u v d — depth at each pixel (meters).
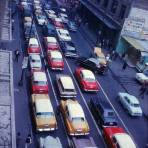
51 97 29.47
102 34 51.03
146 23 44.97
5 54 36.06
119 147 22.39
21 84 30.09
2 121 24.03
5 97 27.34
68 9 66.25
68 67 37.50
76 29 52.69
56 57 35.81
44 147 21.00
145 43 44.97
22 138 22.72
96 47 43.91
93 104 28.25
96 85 32.34
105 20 49.34
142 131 27.77
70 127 23.98
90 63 37.41
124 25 44.47
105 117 25.92
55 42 41.00
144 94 35.28
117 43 45.81
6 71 32.31
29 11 52.47
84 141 22.56
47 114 24.25
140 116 30.17
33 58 34.25
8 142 21.97
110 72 39.28
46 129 23.62
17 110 26.02
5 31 40.66
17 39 42.31
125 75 39.31
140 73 38.66
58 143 21.56
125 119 29.05
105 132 24.47
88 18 59.25
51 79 33.28
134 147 22.45
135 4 42.97
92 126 26.34
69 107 25.50
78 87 32.91
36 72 30.48
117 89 34.94
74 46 41.38
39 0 68.44
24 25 45.94
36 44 38.34
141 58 41.91
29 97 28.53
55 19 53.28
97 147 23.22
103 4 52.75
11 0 56.66
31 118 25.34
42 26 51.56
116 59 43.91
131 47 43.50
